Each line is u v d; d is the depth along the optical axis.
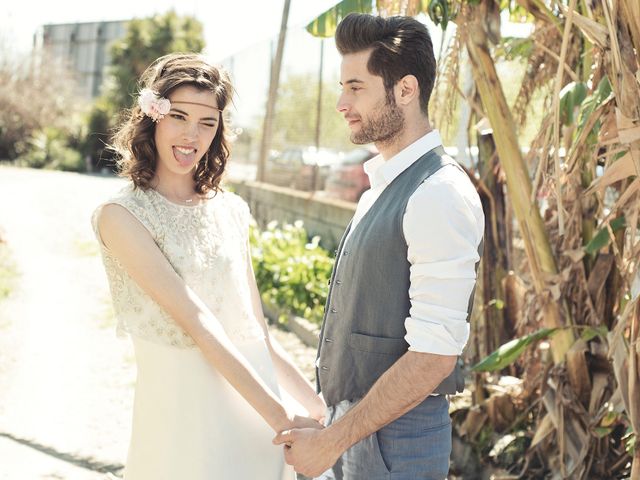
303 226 9.62
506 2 3.50
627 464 3.19
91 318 7.14
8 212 14.80
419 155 2.00
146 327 2.12
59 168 31.53
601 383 3.18
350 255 2.05
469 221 1.88
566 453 3.28
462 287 1.86
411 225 1.89
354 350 2.04
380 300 1.97
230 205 2.35
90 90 46.81
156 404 2.13
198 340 2.04
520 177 3.16
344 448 1.94
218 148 2.30
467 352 4.32
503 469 3.46
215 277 2.19
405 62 1.96
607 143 2.60
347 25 2.00
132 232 2.07
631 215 2.76
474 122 4.04
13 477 3.69
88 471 3.79
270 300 7.08
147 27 36.03
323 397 2.17
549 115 2.96
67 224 13.59
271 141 11.41
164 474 2.11
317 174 9.76
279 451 2.26
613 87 2.44
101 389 5.07
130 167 2.16
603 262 3.20
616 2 2.39
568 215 3.21
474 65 3.15
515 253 4.43
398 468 2.00
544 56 3.60
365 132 2.01
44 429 4.34
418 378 1.85
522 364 4.05
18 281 8.78
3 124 31.67
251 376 2.05
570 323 3.21
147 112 2.11
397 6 3.30
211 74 2.18
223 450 2.13
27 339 6.32
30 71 32.59
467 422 3.74
